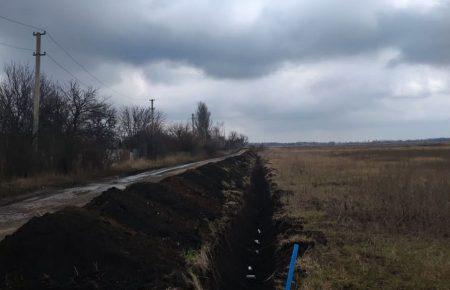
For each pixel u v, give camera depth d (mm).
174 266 8242
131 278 7156
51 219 7469
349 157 51219
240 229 15461
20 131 23375
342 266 9336
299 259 9922
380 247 10742
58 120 27547
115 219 9453
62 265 6766
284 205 17359
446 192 17109
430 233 12195
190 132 60438
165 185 14609
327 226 13211
